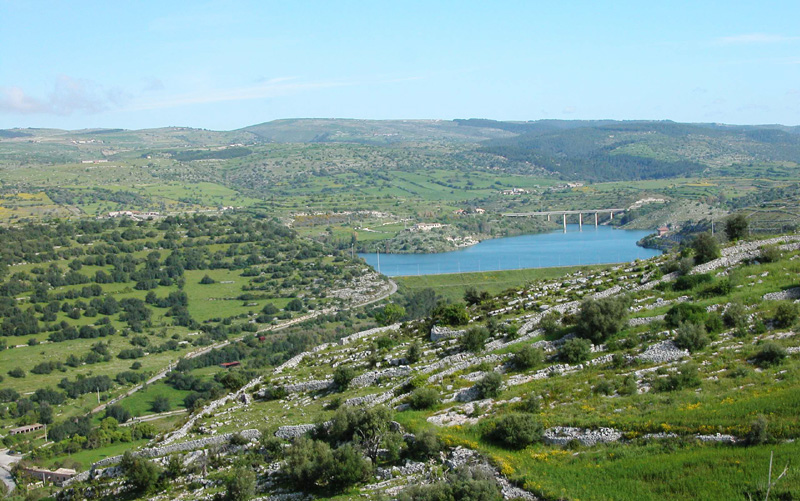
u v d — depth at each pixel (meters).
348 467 62.94
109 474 84.31
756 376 61.38
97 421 153.88
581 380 69.12
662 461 51.47
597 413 60.66
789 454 48.28
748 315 74.12
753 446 50.72
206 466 77.75
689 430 54.03
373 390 83.88
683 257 97.06
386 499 55.16
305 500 63.38
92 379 175.88
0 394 166.38
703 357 67.56
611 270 110.12
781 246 93.12
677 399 60.19
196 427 88.81
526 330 86.00
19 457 136.75
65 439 141.75
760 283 82.94
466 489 50.97
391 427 69.12
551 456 56.59
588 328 77.69
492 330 89.31
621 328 76.81
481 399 70.88
